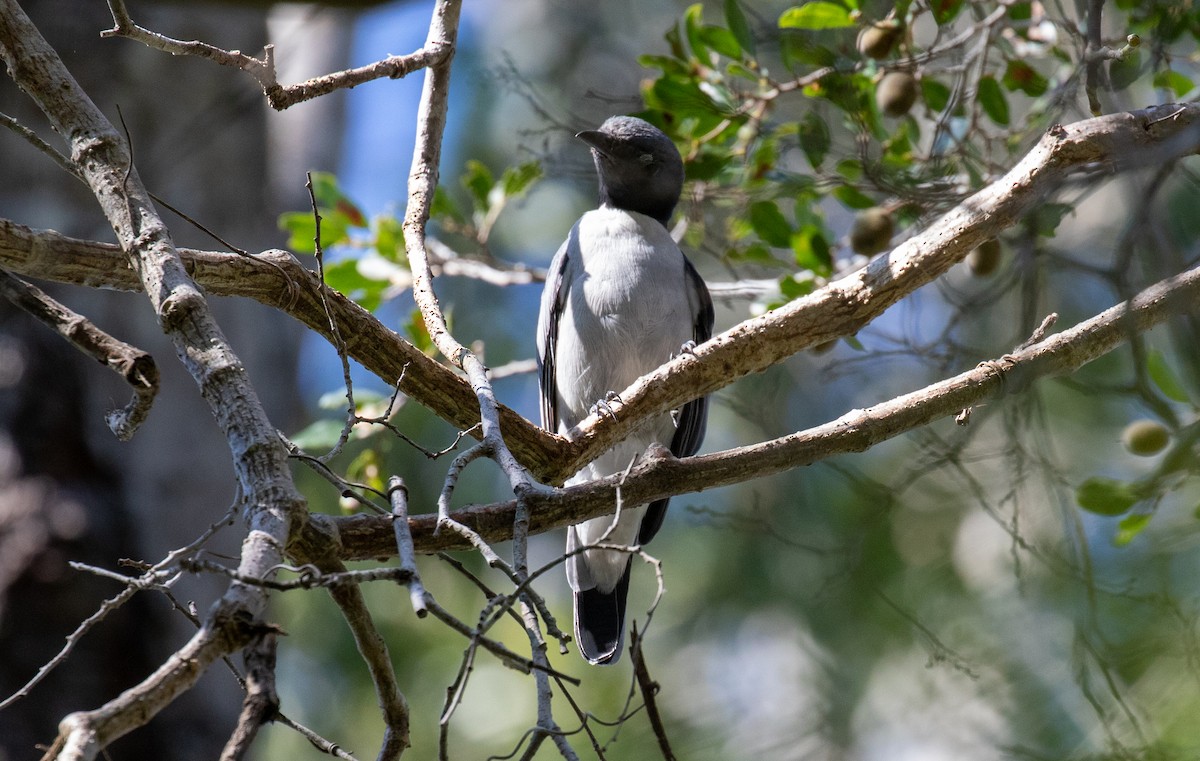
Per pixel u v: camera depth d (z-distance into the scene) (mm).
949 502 12820
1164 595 8422
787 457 6734
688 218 11000
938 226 7074
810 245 9812
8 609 10430
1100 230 11430
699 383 7426
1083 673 7469
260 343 13117
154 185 12336
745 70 9516
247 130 13039
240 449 4621
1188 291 6723
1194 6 8070
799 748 13000
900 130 9922
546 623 4508
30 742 10180
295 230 11070
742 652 14289
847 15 8836
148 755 10945
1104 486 8242
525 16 18922
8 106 11375
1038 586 10898
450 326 10336
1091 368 11727
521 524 5242
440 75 7934
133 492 11266
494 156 17531
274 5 11125
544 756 13500
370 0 10922
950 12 8555
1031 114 9992
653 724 5391
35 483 10844
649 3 18797
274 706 4117
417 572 4289
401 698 4988
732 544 14305
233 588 3979
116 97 12125
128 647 10844
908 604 12445
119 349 4844
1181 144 6367
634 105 11227
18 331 11125
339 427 10383
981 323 10547
